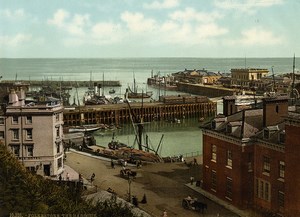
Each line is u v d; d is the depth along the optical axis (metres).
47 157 72.31
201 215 53.84
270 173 53.47
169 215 53.66
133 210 51.12
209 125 63.47
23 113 71.75
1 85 93.56
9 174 47.34
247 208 56.44
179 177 71.81
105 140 132.38
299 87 111.31
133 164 82.56
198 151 110.69
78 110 158.88
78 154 91.25
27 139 72.12
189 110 180.00
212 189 62.47
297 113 47.56
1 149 58.31
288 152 48.78
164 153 109.69
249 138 55.66
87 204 44.16
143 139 130.38
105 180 70.06
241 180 55.94
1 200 41.59
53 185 49.06
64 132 134.62
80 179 66.06
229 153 58.66
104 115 162.25
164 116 174.38
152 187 66.00
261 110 60.25
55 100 78.38
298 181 47.50
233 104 65.56
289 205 49.00
